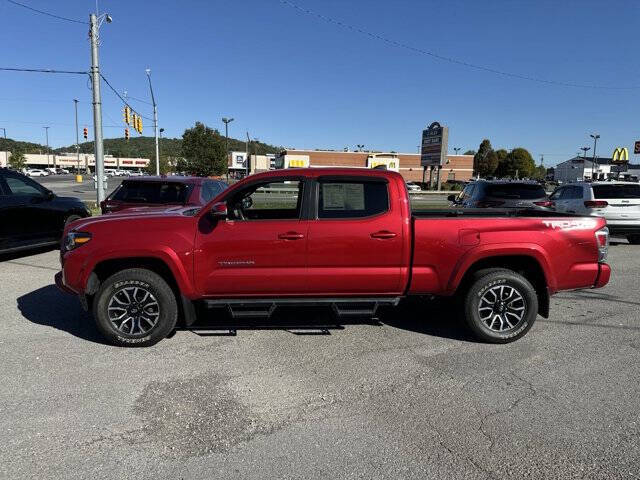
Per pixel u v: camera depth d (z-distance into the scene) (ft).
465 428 10.76
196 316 17.10
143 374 13.47
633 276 27.12
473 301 15.85
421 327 17.66
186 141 156.04
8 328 17.19
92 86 57.00
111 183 172.86
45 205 30.81
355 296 16.03
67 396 12.13
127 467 9.31
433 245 15.60
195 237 15.12
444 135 158.51
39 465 9.34
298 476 9.05
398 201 15.65
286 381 13.12
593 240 16.19
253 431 10.62
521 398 12.18
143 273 15.15
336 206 15.61
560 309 20.27
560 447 10.03
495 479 9.01
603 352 15.33
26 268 27.66
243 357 14.75
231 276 15.25
